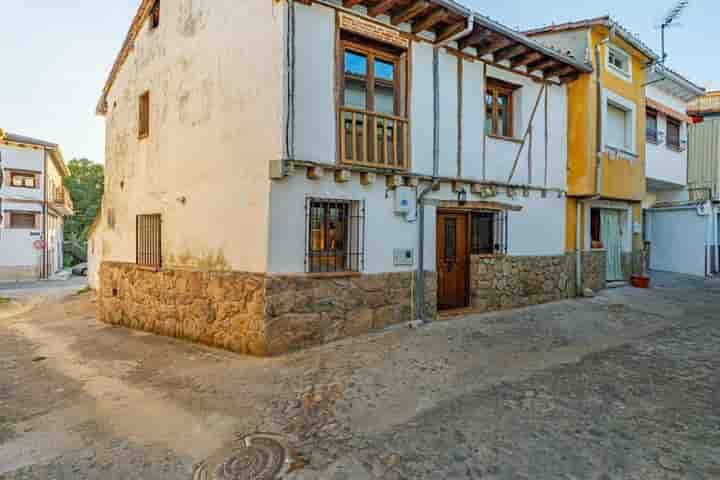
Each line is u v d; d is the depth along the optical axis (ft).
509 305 26.61
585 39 29.71
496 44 24.13
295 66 18.15
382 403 12.69
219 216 20.63
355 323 20.30
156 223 25.76
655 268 49.19
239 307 19.17
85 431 11.90
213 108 21.22
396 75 22.21
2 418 13.08
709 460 9.25
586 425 10.96
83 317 33.76
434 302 23.31
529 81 27.76
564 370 15.15
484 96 25.38
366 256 20.75
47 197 82.23
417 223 22.77
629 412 11.68
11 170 77.97
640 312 25.32
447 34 22.29
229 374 16.08
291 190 18.49
